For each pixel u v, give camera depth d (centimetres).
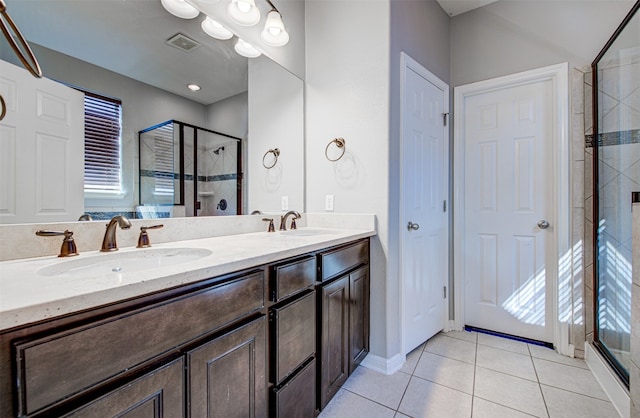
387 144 179
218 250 112
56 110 106
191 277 79
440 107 233
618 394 146
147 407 69
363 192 188
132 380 66
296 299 120
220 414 87
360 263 173
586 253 192
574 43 199
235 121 174
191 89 152
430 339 224
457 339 224
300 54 212
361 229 186
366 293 180
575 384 167
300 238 151
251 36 179
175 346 75
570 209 200
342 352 152
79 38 114
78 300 58
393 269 184
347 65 194
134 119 130
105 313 63
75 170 110
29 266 86
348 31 194
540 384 168
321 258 135
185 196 149
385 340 180
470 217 242
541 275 216
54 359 55
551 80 211
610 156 174
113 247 110
